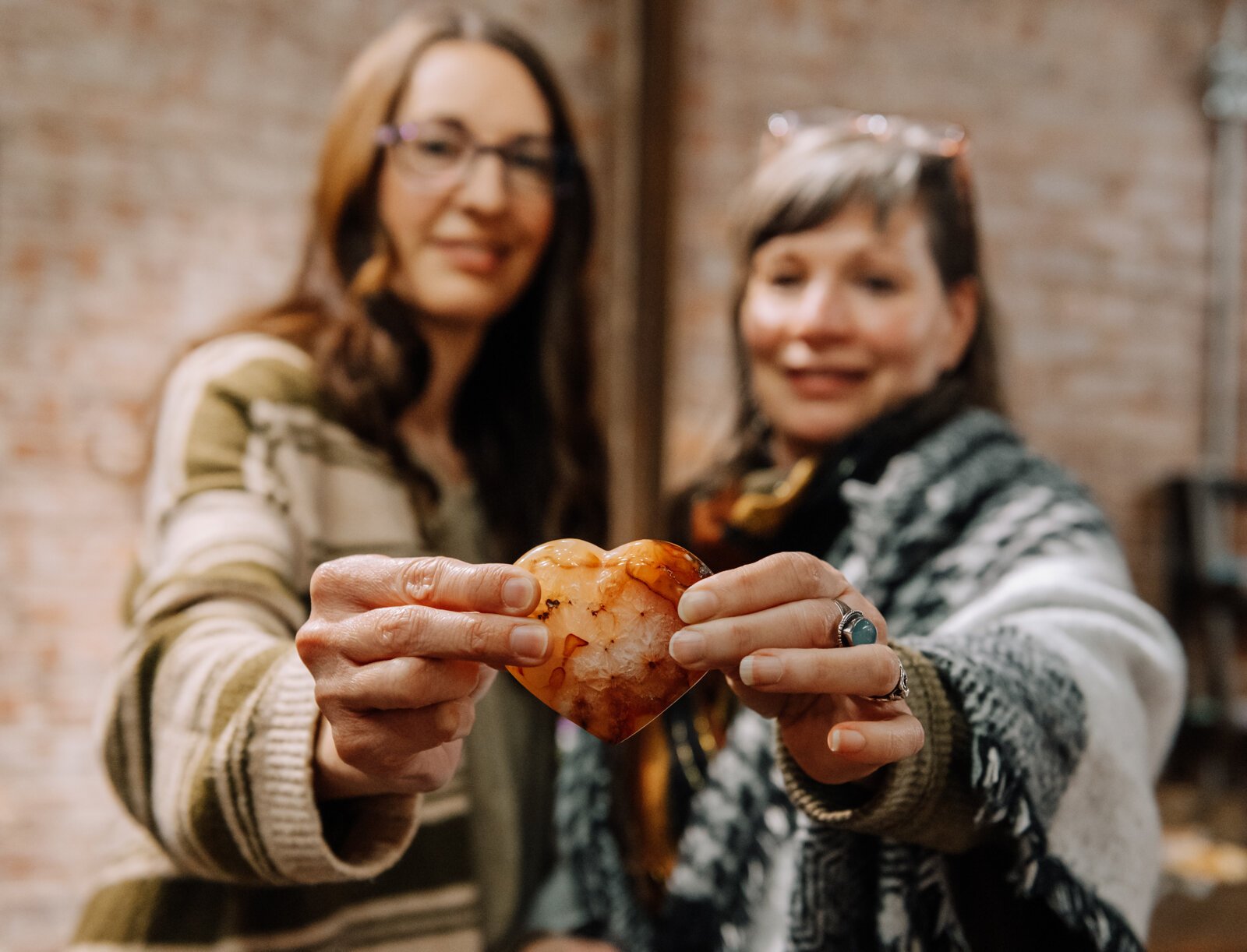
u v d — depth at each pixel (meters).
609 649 0.49
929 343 0.77
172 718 0.57
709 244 2.28
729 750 0.72
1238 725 2.16
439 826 0.74
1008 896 0.57
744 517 0.77
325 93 2.09
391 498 0.78
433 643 0.45
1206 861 1.66
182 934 0.67
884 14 2.33
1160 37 2.46
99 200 1.98
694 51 2.26
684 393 2.26
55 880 1.92
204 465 0.69
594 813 0.82
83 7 1.95
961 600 0.67
